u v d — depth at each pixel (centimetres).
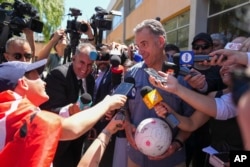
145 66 222
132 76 224
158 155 199
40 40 787
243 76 57
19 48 275
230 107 179
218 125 193
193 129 203
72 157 286
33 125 129
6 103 136
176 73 202
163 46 215
